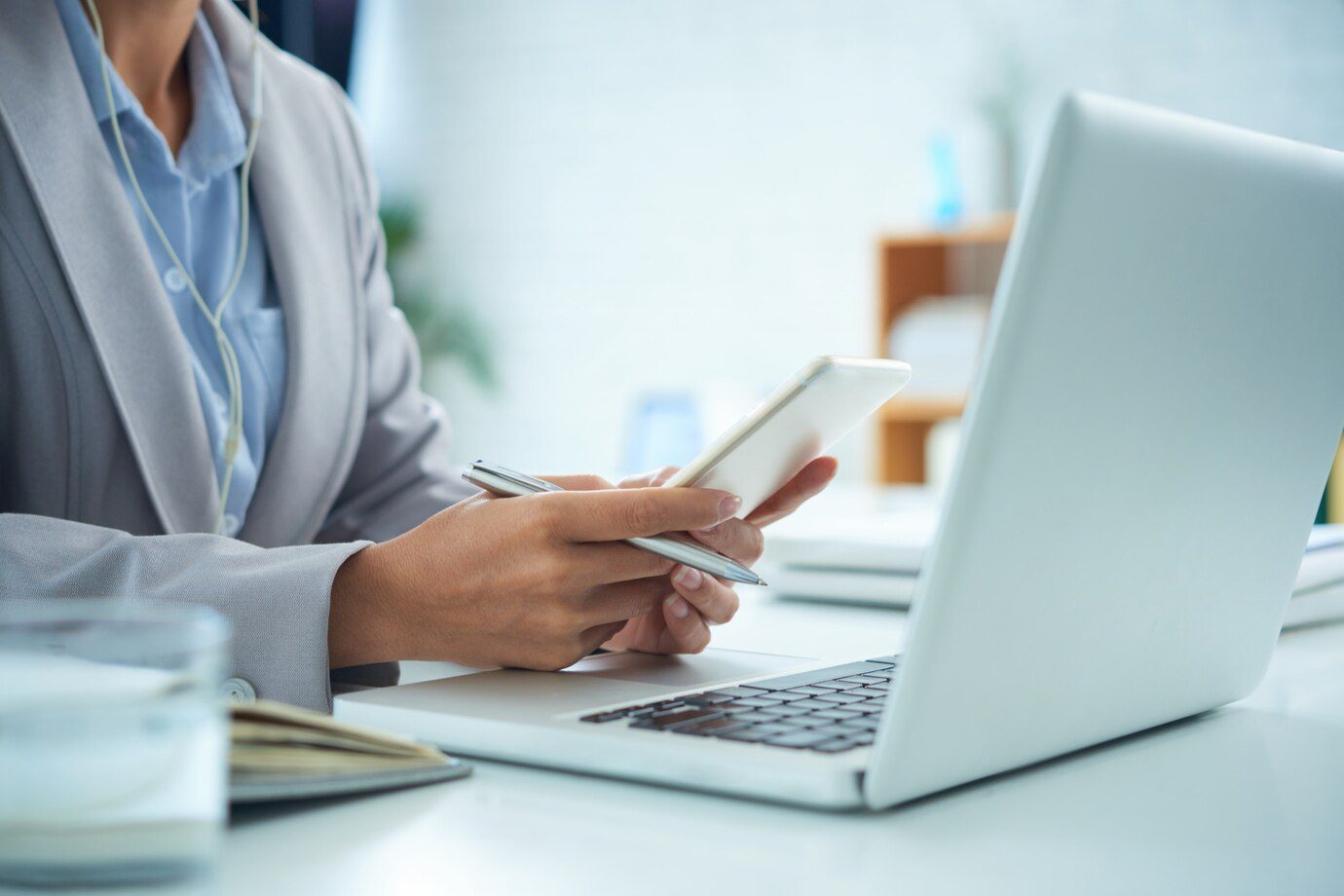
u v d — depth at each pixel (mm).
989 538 443
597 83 4879
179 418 934
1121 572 527
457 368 5148
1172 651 594
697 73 4723
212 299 1046
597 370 4938
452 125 5113
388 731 587
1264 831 468
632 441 4070
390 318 1220
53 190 881
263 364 1056
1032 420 439
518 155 5023
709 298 4746
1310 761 581
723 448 635
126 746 323
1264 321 547
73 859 319
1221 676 653
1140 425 496
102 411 905
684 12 4727
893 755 457
